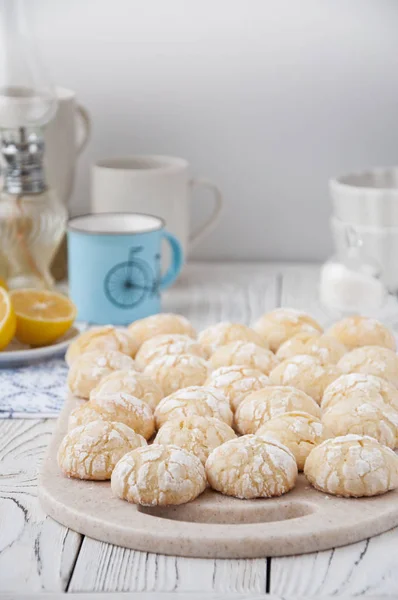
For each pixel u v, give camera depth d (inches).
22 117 46.7
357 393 36.8
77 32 53.2
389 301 49.4
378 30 52.8
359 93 53.6
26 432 37.9
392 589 30.6
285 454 33.7
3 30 48.4
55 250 49.5
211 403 36.3
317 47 53.1
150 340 40.7
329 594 30.4
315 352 39.7
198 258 55.6
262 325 42.4
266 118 53.9
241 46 53.1
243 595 30.4
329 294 48.5
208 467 33.8
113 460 34.0
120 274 46.3
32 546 32.1
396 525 32.8
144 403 36.3
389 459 33.5
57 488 33.7
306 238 55.2
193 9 52.8
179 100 53.8
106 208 50.0
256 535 31.6
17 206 47.6
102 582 30.8
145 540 31.8
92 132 54.2
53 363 43.2
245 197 54.8
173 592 30.5
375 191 48.2
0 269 48.8
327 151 54.2
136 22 53.0
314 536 31.7
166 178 49.7
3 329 42.2
